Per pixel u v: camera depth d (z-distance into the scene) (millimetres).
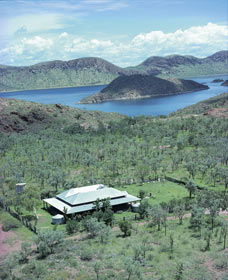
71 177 134500
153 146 191750
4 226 85500
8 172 141250
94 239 75688
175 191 114000
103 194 99125
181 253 65625
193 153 161125
